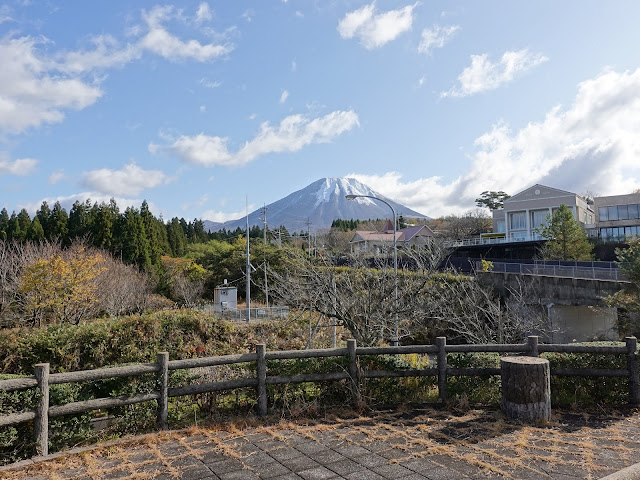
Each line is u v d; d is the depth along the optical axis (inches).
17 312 703.7
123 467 143.0
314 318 578.9
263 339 516.1
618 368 218.7
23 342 309.3
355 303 367.9
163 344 403.9
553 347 216.4
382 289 370.3
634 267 561.3
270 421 188.7
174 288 1282.0
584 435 168.6
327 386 213.9
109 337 352.8
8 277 725.3
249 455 152.9
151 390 181.3
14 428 151.9
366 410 201.9
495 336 581.6
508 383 189.5
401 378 222.4
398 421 186.4
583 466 139.8
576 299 808.9
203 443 164.4
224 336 479.5
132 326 379.6
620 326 661.3
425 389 223.5
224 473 138.6
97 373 165.6
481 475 134.9
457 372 213.9
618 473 126.7
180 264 1454.2
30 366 306.8
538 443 160.1
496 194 2578.7
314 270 381.4
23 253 778.8
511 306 759.1
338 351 208.8
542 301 854.5
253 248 1330.0
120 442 163.6
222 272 1374.3
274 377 199.3
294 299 389.7
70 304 685.3
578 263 976.9
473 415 192.9
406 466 142.6
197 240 2404.0
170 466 143.7
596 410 202.8
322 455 152.6
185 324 447.5
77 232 1455.5
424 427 177.3
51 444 162.6
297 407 199.2
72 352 325.4
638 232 1596.9
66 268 682.2
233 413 200.4
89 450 156.6
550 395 201.8
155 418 182.2
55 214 1528.1
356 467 142.6
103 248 1309.1
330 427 180.1
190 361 186.4
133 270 1162.0
